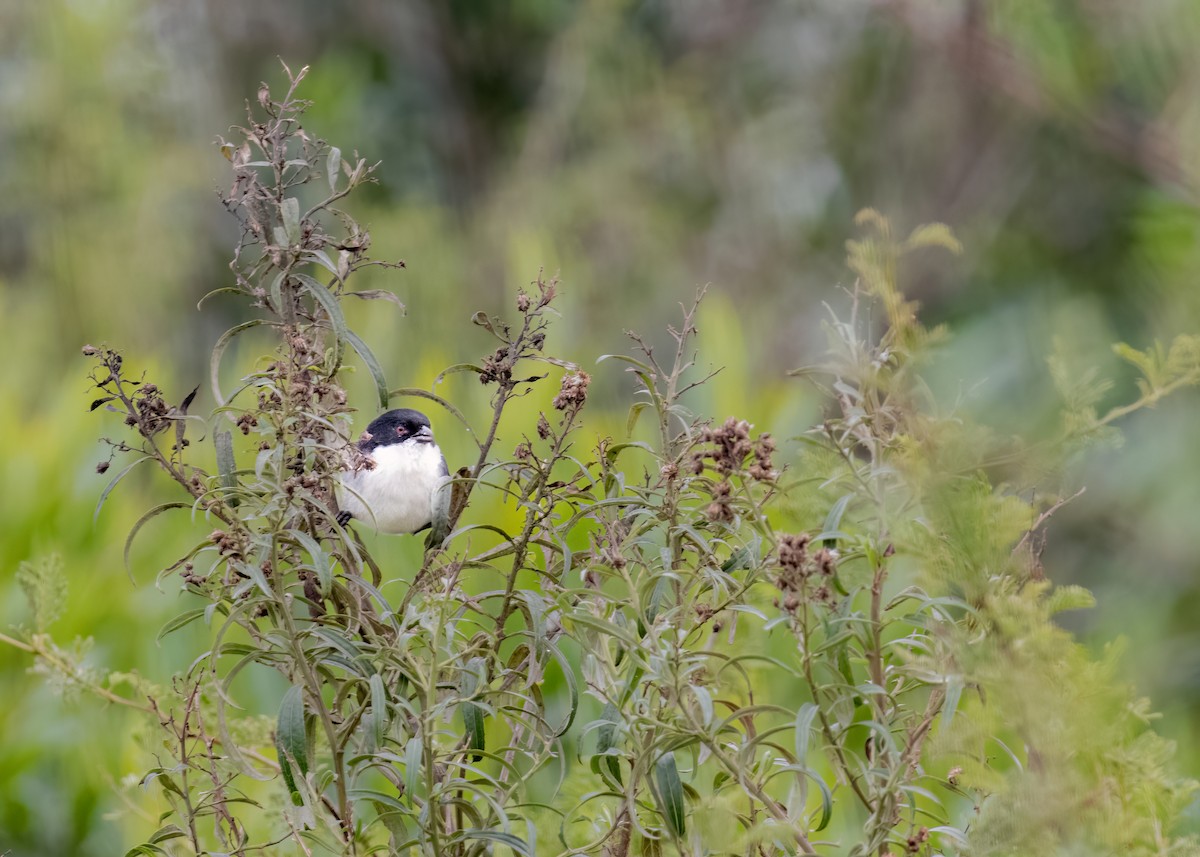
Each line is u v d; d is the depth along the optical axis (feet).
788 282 61.41
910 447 13.15
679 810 12.76
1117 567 33.45
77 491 32.96
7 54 59.77
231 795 19.25
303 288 14.97
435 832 13.16
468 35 70.44
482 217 65.05
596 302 59.98
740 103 65.57
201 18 64.75
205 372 56.49
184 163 59.21
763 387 37.27
